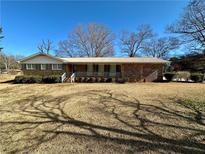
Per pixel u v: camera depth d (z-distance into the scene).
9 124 4.82
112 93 10.06
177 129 4.32
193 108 6.24
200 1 21.30
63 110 6.30
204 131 4.16
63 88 13.05
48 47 40.75
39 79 18.55
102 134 4.08
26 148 3.41
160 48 39.06
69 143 3.63
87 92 10.66
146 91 10.75
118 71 21.78
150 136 3.93
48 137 3.94
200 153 3.12
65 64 20.83
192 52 26.09
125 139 3.79
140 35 39.53
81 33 40.09
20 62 20.83
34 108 6.64
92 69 22.02
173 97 8.39
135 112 5.88
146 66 20.56
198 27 22.72
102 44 40.38
